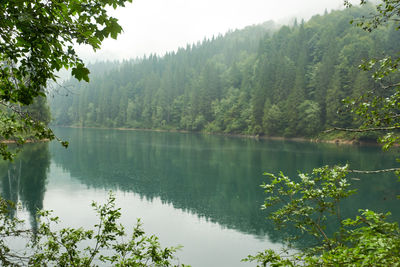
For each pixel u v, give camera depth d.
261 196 17.64
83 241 10.15
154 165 28.00
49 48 2.08
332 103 50.38
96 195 17.39
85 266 3.95
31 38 1.99
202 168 26.42
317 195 3.95
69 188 18.80
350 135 45.12
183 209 15.16
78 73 2.22
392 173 22.17
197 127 87.25
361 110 3.51
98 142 50.22
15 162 26.61
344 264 2.62
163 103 102.00
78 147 41.66
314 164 26.78
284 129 59.38
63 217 13.10
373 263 2.48
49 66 2.44
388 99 3.29
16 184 19.02
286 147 42.47
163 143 49.88
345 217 12.95
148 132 85.25
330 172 3.99
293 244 10.47
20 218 12.34
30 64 2.12
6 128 3.22
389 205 14.66
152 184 20.59
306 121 54.38
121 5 2.18
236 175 23.36
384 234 3.01
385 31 60.53
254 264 9.30
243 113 71.06
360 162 27.06
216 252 10.18
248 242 11.07
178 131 91.69
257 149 40.16
